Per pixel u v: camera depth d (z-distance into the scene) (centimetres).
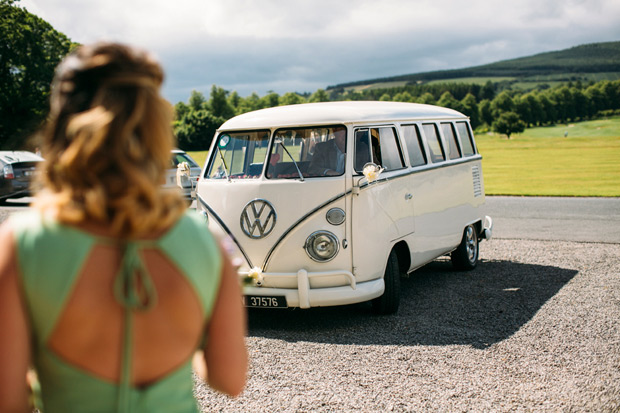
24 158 1759
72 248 115
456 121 877
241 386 138
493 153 5556
